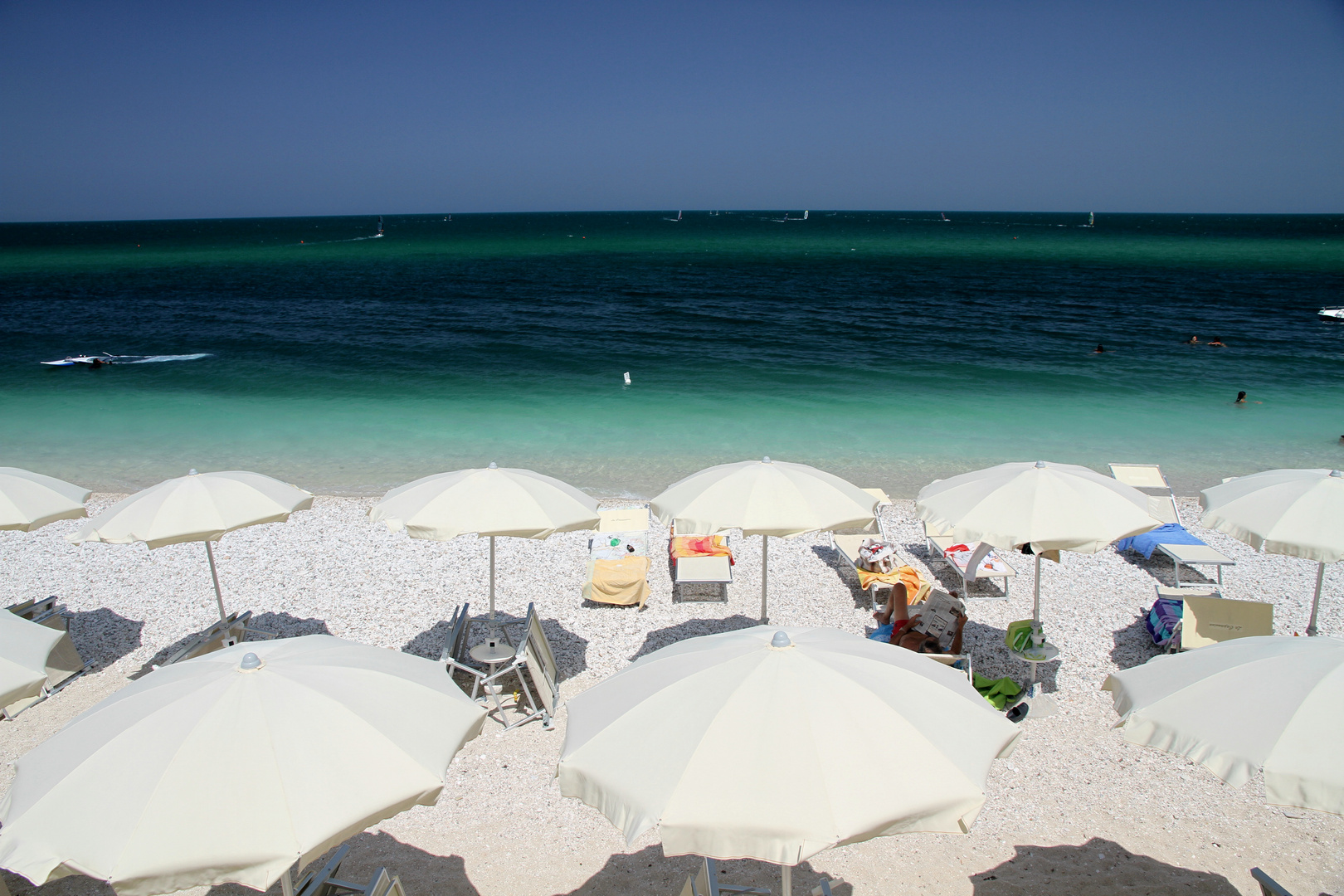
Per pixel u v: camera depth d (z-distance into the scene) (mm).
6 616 5289
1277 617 8352
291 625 8367
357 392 19625
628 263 66062
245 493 6898
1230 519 6805
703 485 6941
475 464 14031
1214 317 32156
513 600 8938
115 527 6438
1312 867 4961
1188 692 4070
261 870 2998
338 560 9984
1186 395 18750
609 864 5066
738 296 41125
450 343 26500
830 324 30906
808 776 3230
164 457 14414
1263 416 16781
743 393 19297
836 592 9125
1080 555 10062
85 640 8078
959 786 3260
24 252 88062
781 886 4836
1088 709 6734
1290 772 3512
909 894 4785
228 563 9914
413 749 3605
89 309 36156
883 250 84625
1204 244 94875
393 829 5371
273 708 3535
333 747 3453
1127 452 14406
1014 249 85750
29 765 3457
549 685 6602
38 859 2980
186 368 22375
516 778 5875
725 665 3842
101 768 3271
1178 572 9523
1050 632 8102
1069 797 5625
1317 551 6230
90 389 19812
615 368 22406
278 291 43969
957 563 9031
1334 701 3750
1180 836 5238
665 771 3320
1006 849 5141
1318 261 65688
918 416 17031
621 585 8570
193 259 74125
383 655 4328
